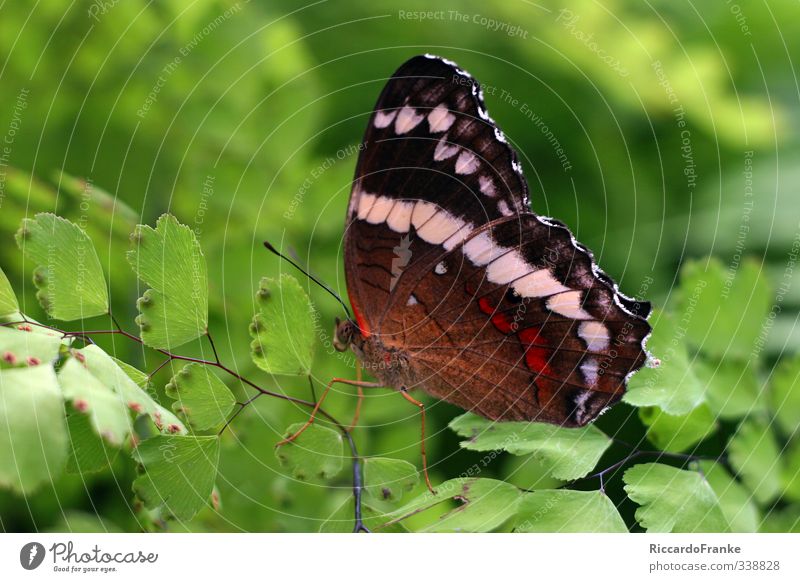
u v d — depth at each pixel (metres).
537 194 0.41
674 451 0.38
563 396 0.38
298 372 0.37
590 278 0.38
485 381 0.38
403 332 0.38
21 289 0.39
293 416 0.39
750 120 0.40
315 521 0.38
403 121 0.38
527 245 0.38
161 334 0.36
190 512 0.36
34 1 0.39
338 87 0.41
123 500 0.39
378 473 0.37
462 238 0.38
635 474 0.38
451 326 0.38
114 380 0.36
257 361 0.37
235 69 0.40
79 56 0.40
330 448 0.37
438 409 0.40
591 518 0.37
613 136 0.41
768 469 0.38
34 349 0.36
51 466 0.35
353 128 0.41
